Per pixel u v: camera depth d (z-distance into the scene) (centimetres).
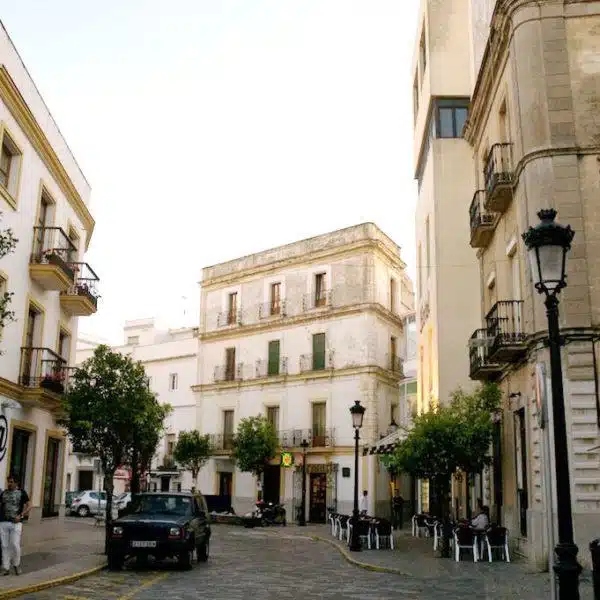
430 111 2727
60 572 1383
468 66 2716
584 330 1492
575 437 1452
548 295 845
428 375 2811
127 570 1537
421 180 3105
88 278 2344
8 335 1803
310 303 4175
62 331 2297
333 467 3881
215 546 2286
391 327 4134
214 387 4553
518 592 1194
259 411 4291
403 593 1222
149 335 5844
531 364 1603
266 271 4431
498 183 1784
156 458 4912
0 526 1336
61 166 2147
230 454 4088
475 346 2045
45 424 2127
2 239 1139
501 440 2006
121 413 1758
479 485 2350
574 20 1662
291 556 1962
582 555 1395
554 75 1631
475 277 2544
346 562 1791
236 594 1193
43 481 2103
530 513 1569
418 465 1855
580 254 1536
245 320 4494
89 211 2564
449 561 1716
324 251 4144
